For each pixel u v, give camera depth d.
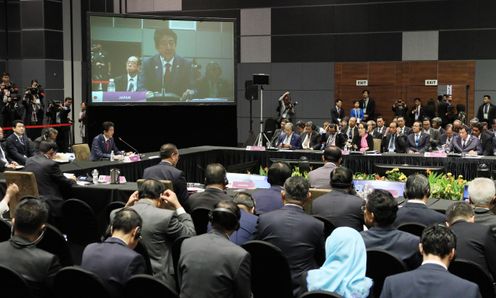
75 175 8.22
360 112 17.98
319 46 19.23
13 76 20.14
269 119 18.50
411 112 17.33
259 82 16.58
